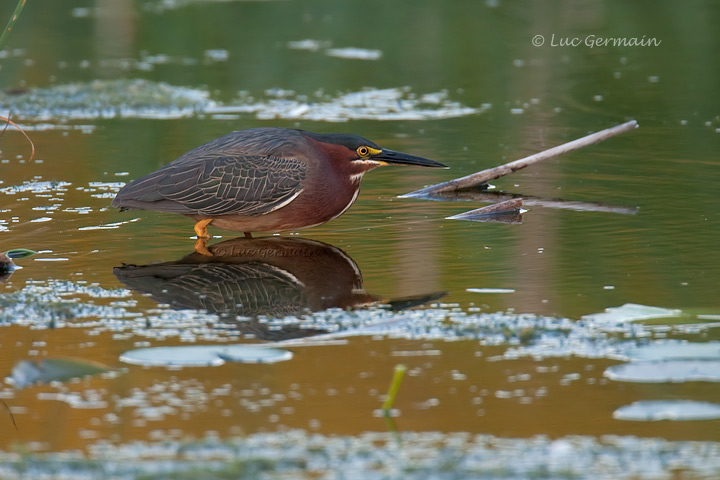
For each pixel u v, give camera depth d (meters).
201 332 8.93
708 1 28.88
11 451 6.67
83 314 9.44
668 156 16.03
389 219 13.05
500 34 26.66
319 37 26.66
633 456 6.45
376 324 9.08
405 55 24.84
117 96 20.81
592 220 12.63
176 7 29.66
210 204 12.24
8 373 8.04
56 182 14.78
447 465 6.35
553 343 8.52
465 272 10.63
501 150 16.62
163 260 11.31
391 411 7.24
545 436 6.79
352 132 17.97
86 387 7.74
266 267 11.02
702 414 7.04
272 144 12.51
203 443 6.72
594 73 22.81
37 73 22.94
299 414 7.21
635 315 9.11
